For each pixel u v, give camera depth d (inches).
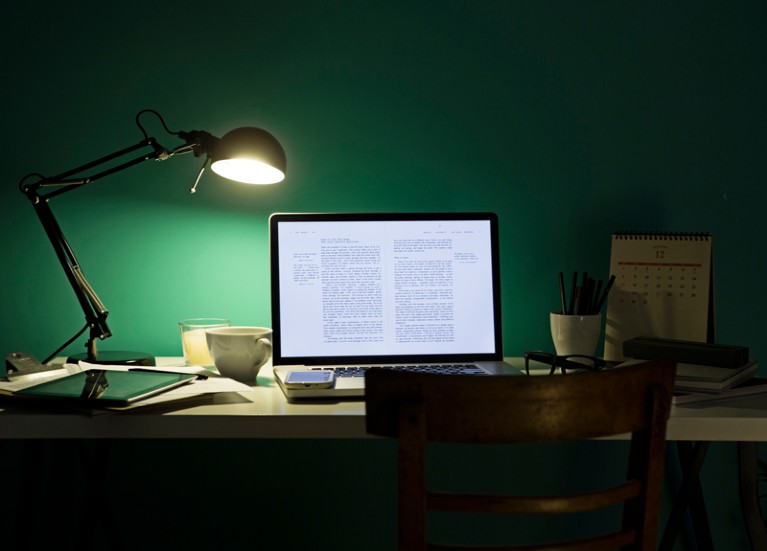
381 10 60.8
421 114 61.6
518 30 61.6
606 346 58.6
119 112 60.3
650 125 62.6
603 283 63.3
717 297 63.9
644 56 62.2
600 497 30.6
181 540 65.1
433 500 29.6
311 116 61.2
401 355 55.2
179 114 60.6
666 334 57.3
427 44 61.2
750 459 53.3
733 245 63.6
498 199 62.5
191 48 60.3
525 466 65.7
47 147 60.3
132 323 61.9
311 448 65.0
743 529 65.9
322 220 56.0
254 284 62.1
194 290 61.9
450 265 56.4
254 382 51.4
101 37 59.9
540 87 61.9
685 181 63.1
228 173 55.6
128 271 61.6
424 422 29.1
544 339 63.6
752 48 62.4
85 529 55.3
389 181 61.9
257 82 60.8
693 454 55.6
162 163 60.9
